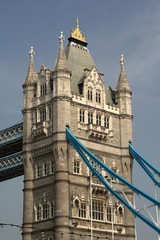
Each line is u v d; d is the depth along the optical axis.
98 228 91.06
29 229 91.62
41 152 93.88
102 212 93.00
